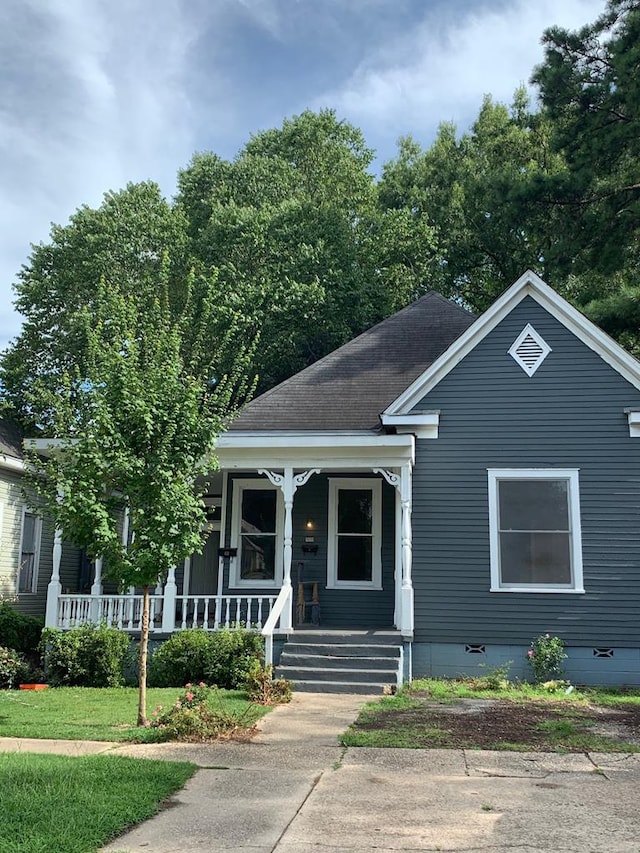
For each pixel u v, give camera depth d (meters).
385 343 17.33
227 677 12.06
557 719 9.76
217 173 30.91
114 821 5.51
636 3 22.72
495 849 5.16
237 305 23.73
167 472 9.33
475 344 14.24
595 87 22.72
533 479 13.68
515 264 30.42
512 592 13.31
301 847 5.18
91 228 27.34
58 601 13.71
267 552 15.99
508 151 33.81
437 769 7.33
